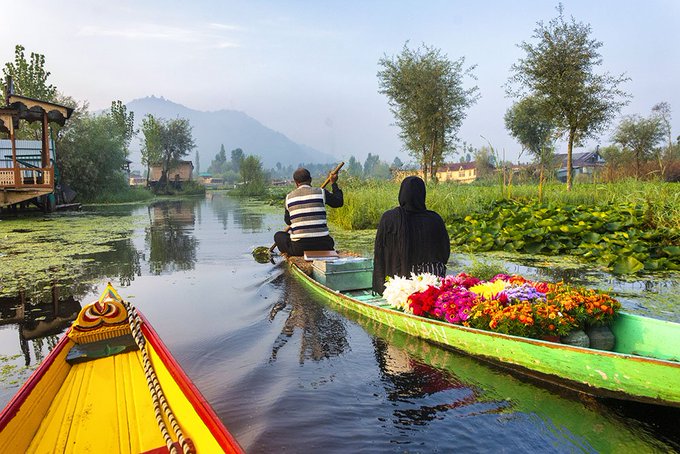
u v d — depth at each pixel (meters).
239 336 4.46
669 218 9.19
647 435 2.74
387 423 2.86
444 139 25.34
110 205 31.66
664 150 31.36
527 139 34.44
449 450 2.59
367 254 8.88
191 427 2.33
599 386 3.06
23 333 4.83
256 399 3.17
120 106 47.94
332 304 5.49
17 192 19.02
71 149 33.78
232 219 18.64
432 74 24.25
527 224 9.84
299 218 7.42
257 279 7.03
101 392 3.00
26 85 30.50
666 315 4.77
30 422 2.53
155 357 3.26
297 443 2.65
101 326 3.66
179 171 64.75
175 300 5.89
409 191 4.96
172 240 12.03
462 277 4.67
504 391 3.27
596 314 3.67
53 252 10.04
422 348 4.09
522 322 3.59
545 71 18.06
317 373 3.60
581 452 2.58
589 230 9.34
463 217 12.66
